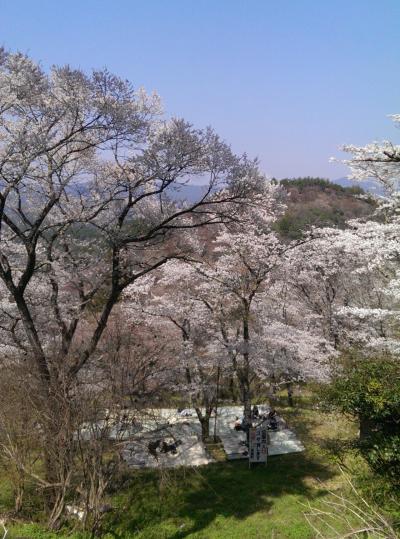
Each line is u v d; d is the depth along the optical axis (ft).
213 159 38.24
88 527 31.76
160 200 43.62
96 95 36.14
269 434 55.77
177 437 53.06
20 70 33.96
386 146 31.19
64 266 42.47
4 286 47.29
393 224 34.76
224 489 42.19
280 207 50.37
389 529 17.88
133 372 37.11
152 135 38.60
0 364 36.83
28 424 32.32
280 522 35.45
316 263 61.36
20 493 33.12
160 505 38.14
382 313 35.01
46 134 35.70
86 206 42.91
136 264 43.19
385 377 30.35
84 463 31.76
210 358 52.70
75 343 46.98
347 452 31.94
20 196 40.27
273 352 52.11
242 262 52.85
